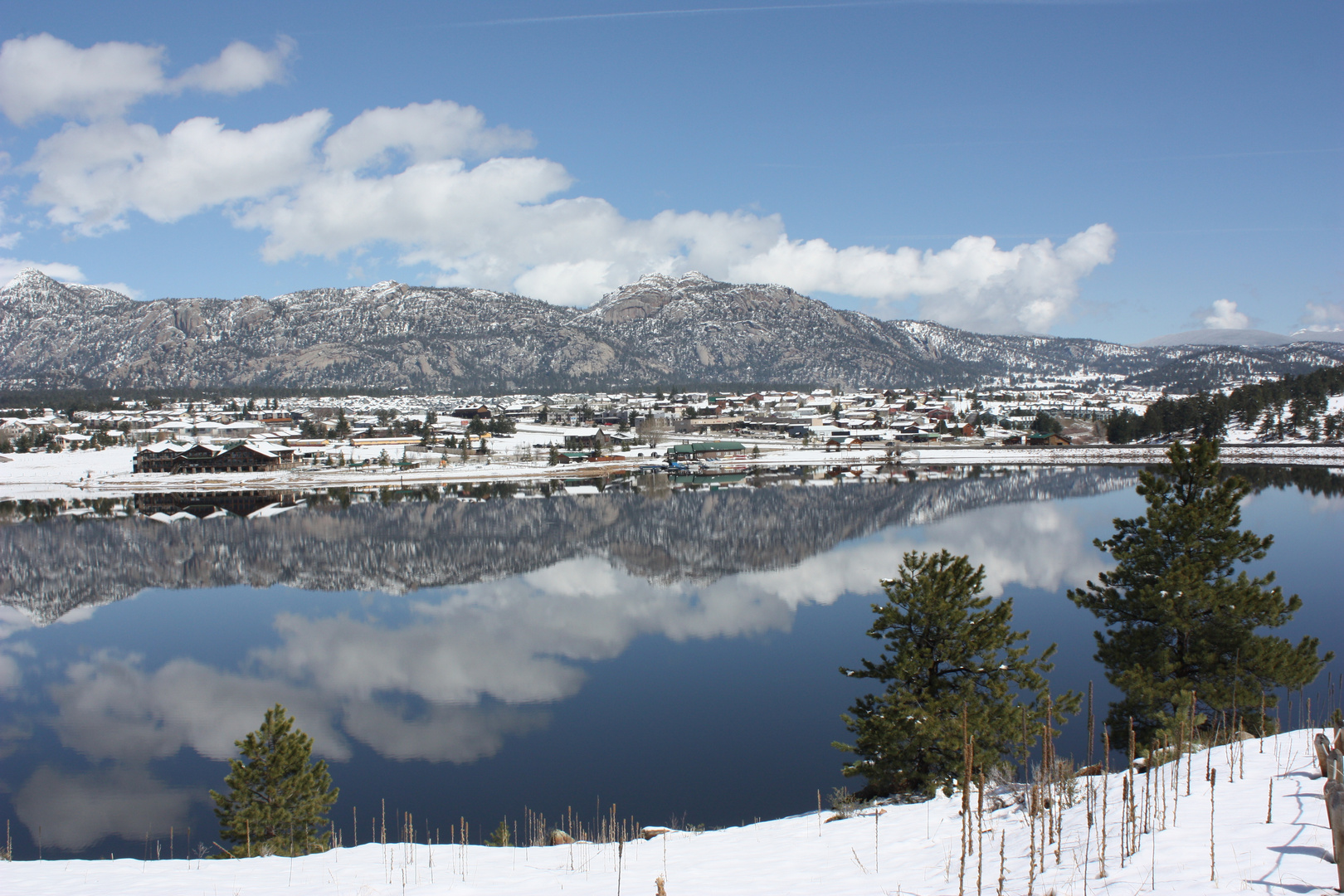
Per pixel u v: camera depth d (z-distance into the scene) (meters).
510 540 100.31
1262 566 72.00
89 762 38.12
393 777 35.41
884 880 15.22
